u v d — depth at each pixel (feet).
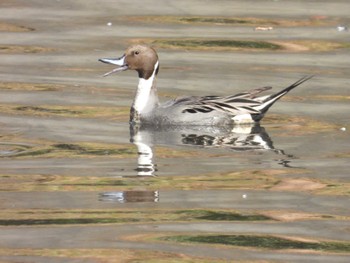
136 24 76.54
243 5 82.17
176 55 69.31
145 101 55.57
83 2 82.64
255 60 68.39
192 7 81.41
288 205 41.98
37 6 81.25
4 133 52.11
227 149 50.11
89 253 36.60
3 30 74.49
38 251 36.73
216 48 71.20
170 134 53.06
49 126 53.62
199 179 45.24
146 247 37.27
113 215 40.50
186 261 36.01
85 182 44.60
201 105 55.06
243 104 55.11
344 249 37.37
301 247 37.42
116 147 50.16
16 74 64.08
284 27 76.28
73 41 72.02
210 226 39.45
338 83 62.95
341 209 41.60
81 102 58.39
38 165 47.01
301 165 47.39
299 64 67.41
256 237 38.37
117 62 56.80
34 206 41.47
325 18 78.59
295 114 56.65
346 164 47.50
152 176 45.52
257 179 45.29
